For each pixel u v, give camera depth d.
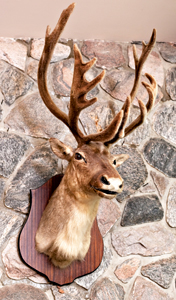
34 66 2.06
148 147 2.17
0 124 1.90
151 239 2.03
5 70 1.99
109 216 1.97
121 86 2.21
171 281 2.01
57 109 1.67
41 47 2.11
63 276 1.72
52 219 1.63
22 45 2.08
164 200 2.13
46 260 1.70
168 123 2.27
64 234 1.59
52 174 1.90
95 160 1.47
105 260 1.90
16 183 1.82
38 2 1.84
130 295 1.90
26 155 1.89
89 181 1.44
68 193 1.59
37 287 1.72
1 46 2.03
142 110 1.51
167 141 2.24
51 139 1.63
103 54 2.24
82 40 2.23
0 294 1.65
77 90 1.48
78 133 1.56
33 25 2.00
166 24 2.17
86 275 1.79
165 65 2.37
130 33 2.22
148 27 2.18
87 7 1.94
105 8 1.96
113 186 1.34
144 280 1.95
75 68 1.47
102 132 1.44
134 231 2.01
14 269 1.69
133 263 1.96
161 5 1.99
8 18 1.94
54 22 1.99
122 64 2.27
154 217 2.07
